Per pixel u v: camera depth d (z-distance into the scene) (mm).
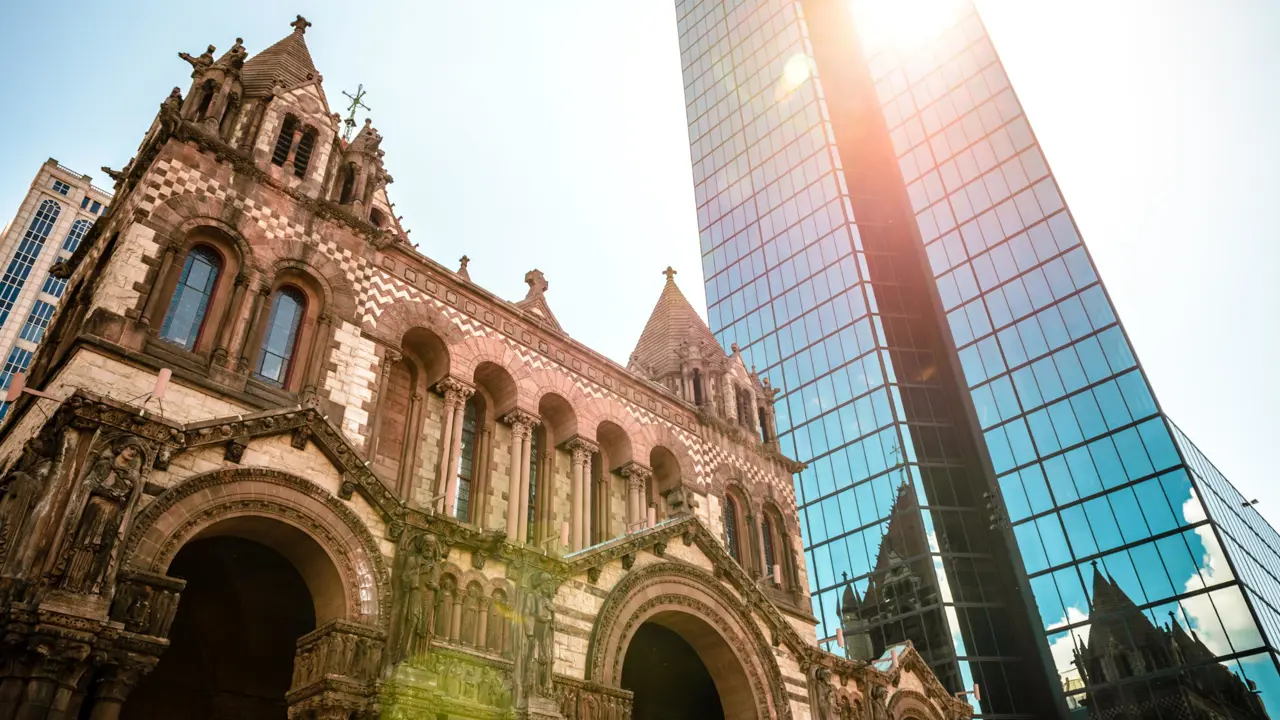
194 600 22891
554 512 31906
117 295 21547
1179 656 51969
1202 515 54094
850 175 84438
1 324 98000
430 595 20406
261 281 24906
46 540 15742
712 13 109875
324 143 29203
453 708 19562
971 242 73875
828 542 67812
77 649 15180
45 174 109250
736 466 40469
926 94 84312
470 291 32031
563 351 35000
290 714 18406
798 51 92750
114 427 17344
